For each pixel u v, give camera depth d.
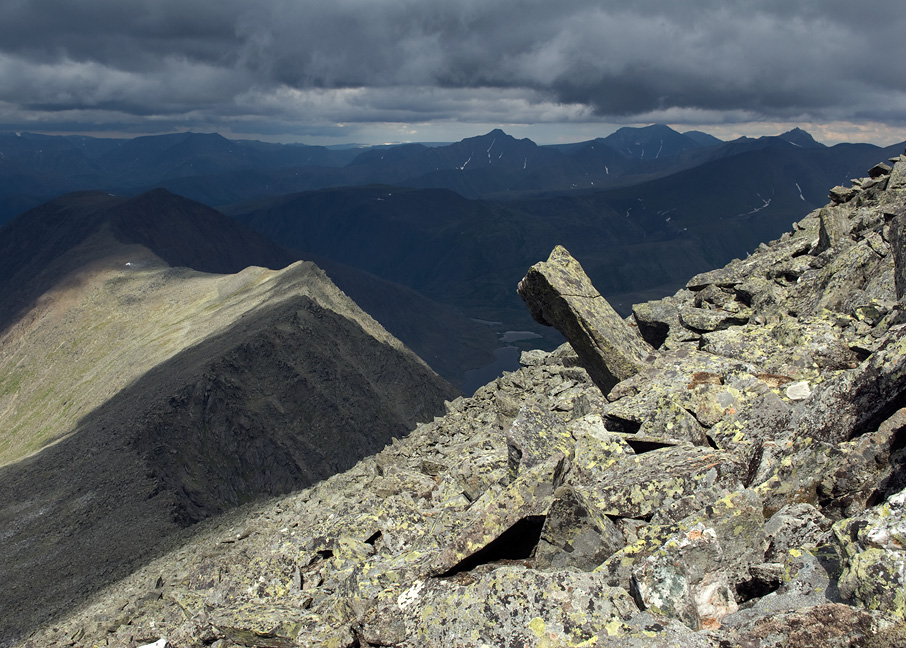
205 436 153.50
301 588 12.83
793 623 6.46
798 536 8.10
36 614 54.78
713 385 12.39
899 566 6.34
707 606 7.44
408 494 15.25
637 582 7.69
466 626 8.12
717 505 8.41
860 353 12.80
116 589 40.00
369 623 9.20
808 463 9.34
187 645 11.34
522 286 16.70
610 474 11.02
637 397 13.23
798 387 11.96
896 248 15.16
